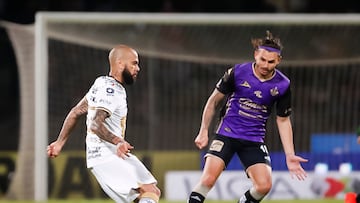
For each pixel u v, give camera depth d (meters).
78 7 69.81
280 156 53.50
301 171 27.50
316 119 56.84
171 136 55.75
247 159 27.86
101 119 23.91
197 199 27.53
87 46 54.41
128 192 24.23
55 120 54.12
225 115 28.38
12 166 54.28
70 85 54.41
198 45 55.47
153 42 55.09
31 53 54.00
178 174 51.75
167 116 55.78
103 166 24.41
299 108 56.81
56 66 54.22
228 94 28.47
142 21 54.09
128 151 23.66
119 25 54.53
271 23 54.50
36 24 52.22
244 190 50.53
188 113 55.91
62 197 52.56
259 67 27.17
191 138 55.78
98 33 54.34
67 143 52.75
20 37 54.06
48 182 52.50
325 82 56.88
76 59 54.38
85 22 53.81
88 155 24.75
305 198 51.00
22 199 53.72
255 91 27.64
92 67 54.44
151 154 54.47
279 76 27.78
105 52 54.56
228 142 28.05
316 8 70.62
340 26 56.38
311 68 56.75
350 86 56.88
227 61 55.72
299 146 56.66
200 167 54.53
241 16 54.22
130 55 24.94
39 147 51.03
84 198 52.62
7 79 61.62
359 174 51.34
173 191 51.69
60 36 53.97
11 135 59.47
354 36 56.56
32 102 53.91
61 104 54.25
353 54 56.59
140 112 55.62
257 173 27.56
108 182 24.39
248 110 27.88
